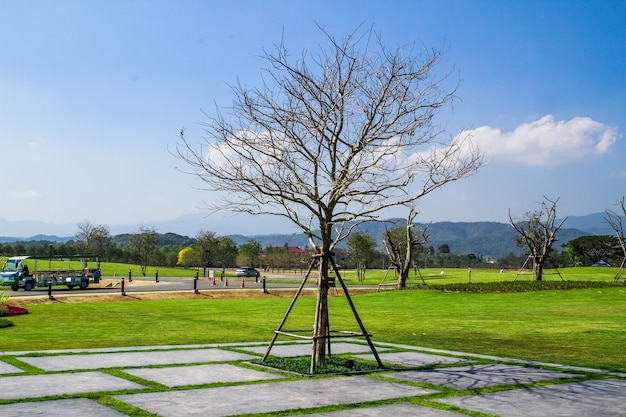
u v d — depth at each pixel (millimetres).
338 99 11758
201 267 108875
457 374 11133
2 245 110812
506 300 33562
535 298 33812
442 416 7750
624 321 23266
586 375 11148
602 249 98125
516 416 7816
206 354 13477
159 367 11492
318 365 11586
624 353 14680
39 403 8148
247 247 112250
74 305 31484
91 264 86750
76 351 13742
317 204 11641
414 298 36000
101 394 8812
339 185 11414
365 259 73875
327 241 11898
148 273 81188
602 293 34188
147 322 23047
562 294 34719
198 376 10516
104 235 95688
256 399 8672
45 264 81438
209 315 26625
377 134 11656
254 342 16453
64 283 47031
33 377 10172
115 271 81562
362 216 11914
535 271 43719
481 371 11516
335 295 43406
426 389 9609
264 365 11734
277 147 11750
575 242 99875
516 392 9453
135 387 9414
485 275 73500
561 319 24312
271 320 24281
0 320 21844
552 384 10188
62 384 9547
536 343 16797
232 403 8367
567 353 14672
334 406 8266
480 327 21516
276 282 62156
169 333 19094
